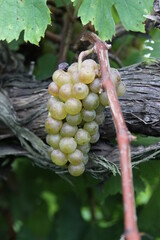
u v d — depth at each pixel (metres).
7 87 0.79
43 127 0.74
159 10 0.75
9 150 0.77
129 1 0.70
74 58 0.80
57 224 1.06
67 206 1.06
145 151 0.72
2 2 0.68
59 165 0.71
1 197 1.10
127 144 0.56
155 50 0.77
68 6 0.85
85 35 0.67
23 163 1.06
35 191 1.10
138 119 0.71
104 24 0.69
